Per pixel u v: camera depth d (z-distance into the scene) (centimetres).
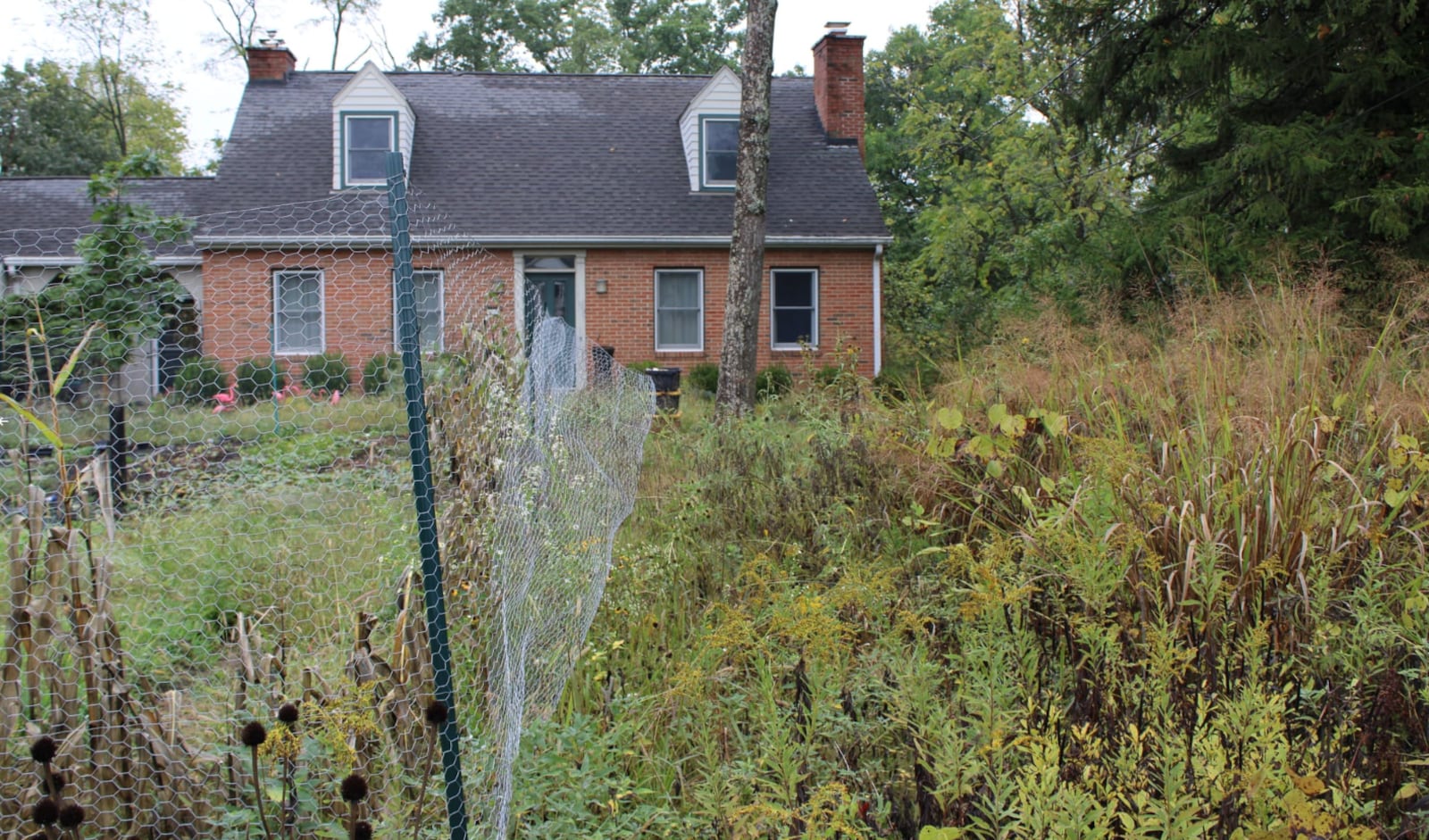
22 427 286
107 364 411
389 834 273
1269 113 1293
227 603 362
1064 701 311
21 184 2114
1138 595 369
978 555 482
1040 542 421
